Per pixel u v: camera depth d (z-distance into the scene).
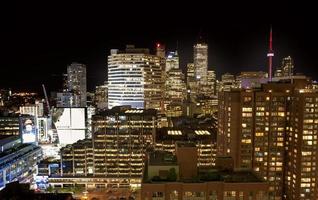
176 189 124.00
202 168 143.25
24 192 195.00
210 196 124.62
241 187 124.75
